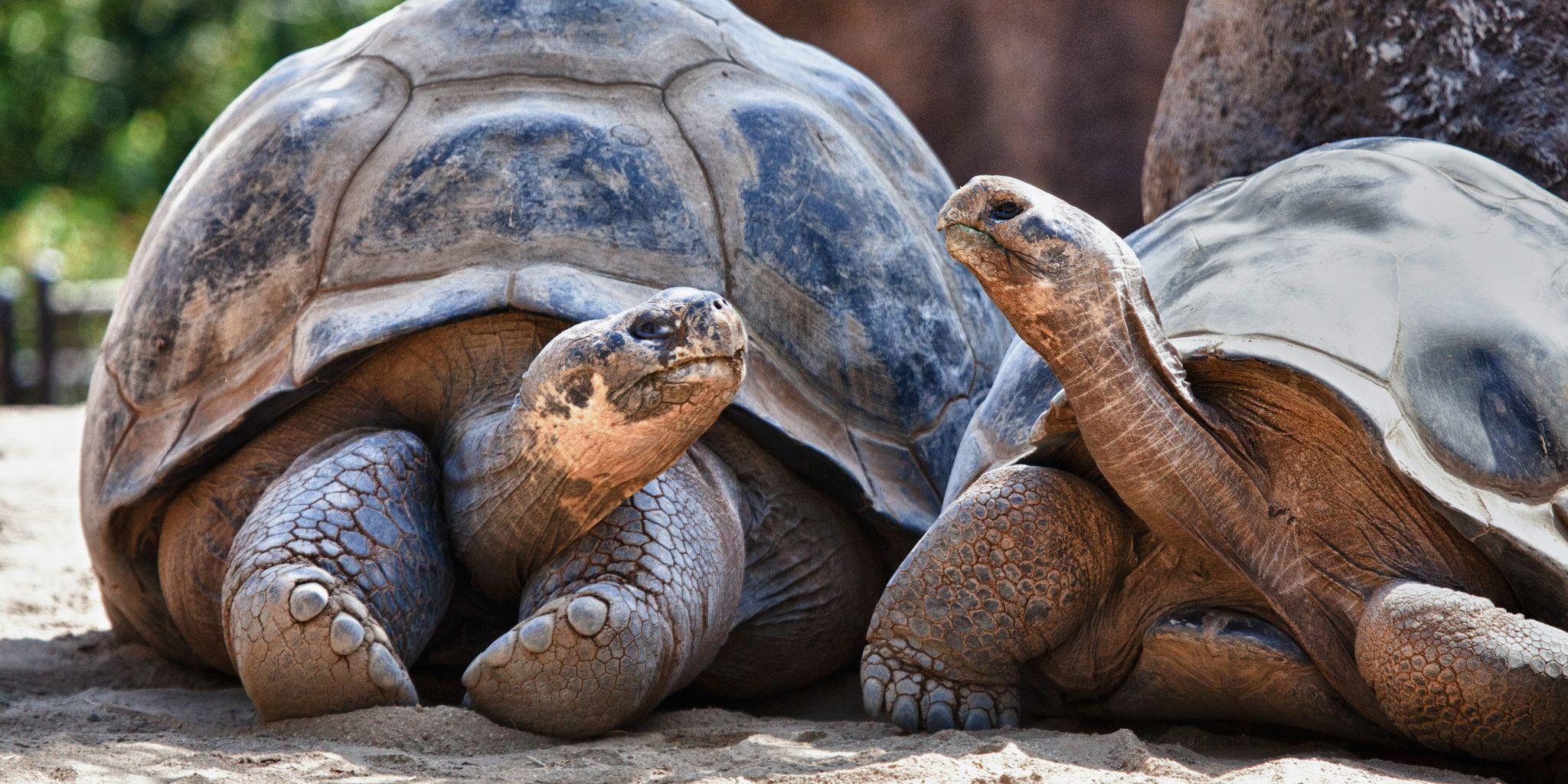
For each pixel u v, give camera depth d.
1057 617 12.30
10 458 32.53
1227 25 17.88
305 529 11.97
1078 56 38.28
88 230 73.19
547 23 15.26
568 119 14.39
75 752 10.77
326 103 14.87
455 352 13.36
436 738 11.34
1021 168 38.34
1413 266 12.34
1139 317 11.22
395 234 13.75
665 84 15.12
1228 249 13.09
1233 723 12.72
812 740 11.91
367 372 13.46
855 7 38.56
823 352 14.44
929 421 15.08
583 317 12.94
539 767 10.63
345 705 11.68
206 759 10.62
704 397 11.23
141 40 69.56
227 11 70.12
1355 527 11.58
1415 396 11.48
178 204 15.17
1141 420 11.39
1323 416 11.57
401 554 12.16
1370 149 13.98
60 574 20.52
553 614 11.61
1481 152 16.30
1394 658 10.91
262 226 14.18
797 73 16.52
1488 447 11.40
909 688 12.48
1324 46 16.94
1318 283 12.16
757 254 14.35
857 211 15.27
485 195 13.83
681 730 12.34
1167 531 11.96
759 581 13.76
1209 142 18.00
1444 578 11.43
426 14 15.65
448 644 13.30
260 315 13.81
